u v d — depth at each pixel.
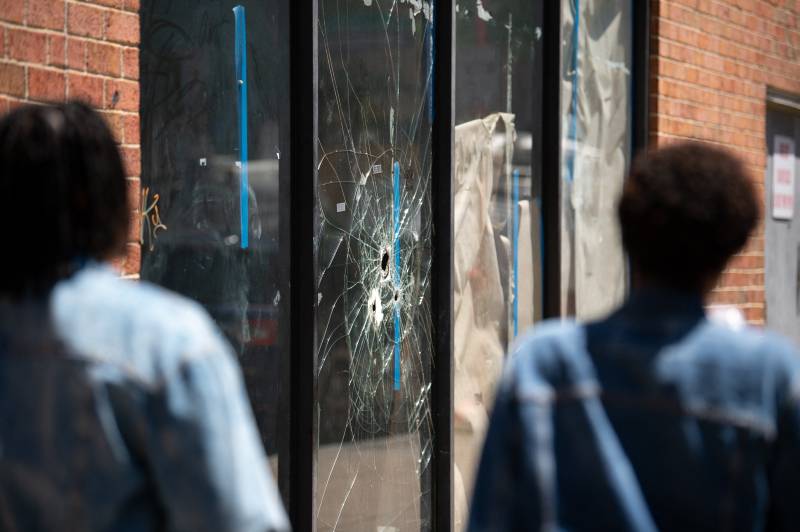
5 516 2.88
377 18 8.04
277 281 7.12
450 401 8.71
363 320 7.89
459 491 9.07
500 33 9.51
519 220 9.82
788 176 13.76
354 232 7.77
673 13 11.06
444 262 8.70
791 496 2.93
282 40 7.16
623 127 11.06
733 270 11.88
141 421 2.84
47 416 2.86
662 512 2.96
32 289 2.97
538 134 10.05
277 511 3.01
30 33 5.32
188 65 6.41
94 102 5.63
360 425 7.86
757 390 3.00
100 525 2.81
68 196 3.01
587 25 10.48
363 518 7.91
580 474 3.02
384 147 8.15
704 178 3.19
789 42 13.33
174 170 6.30
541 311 10.16
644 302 3.21
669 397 3.01
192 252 6.42
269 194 7.05
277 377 7.12
